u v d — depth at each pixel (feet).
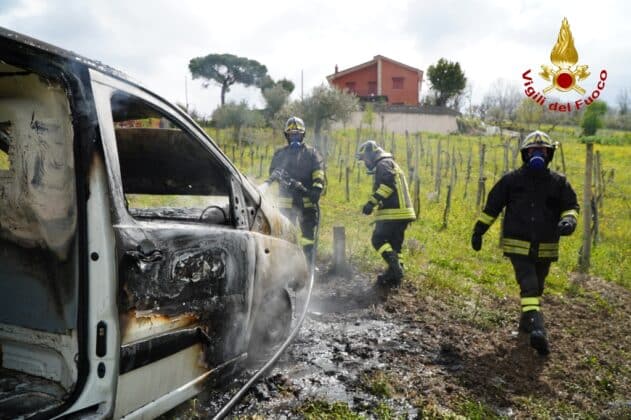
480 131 146.10
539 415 11.70
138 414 7.95
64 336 7.64
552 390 13.04
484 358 14.70
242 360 10.91
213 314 9.61
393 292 20.22
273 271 12.34
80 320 7.14
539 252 15.49
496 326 17.47
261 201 12.04
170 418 9.87
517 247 15.55
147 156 12.78
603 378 13.71
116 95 8.00
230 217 10.65
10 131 7.75
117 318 7.24
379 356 14.40
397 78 179.22
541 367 14.39
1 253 7.97
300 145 21.61
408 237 30.83
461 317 17.98
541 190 15.49
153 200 14.84
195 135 10.00
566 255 29.71
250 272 10.87
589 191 27.22
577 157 93.56
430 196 48.39
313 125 108.06
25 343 8.11
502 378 13.50
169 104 9.40
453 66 191.31
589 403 12.59
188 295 8.87
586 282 24.71
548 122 140.46
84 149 7.08
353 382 12.67
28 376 8.17
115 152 7.62
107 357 7.22
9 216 7.80
